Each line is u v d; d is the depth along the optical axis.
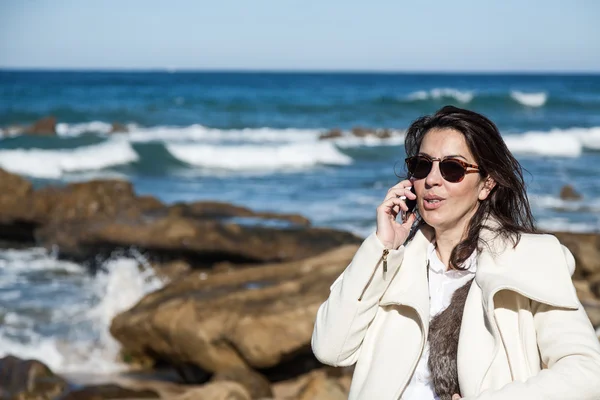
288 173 29.33
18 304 11.58
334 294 2.42
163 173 29.20
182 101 48.94
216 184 26.22
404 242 2.55
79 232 14.19
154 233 13.69
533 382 2.00
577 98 55.78
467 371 2.17
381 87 75.00
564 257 2.22
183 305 8.39
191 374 8.53
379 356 2.34
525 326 2.15
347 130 42.72
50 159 28.42
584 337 2.05
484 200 2.41
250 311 8.08
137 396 7.32
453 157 2.35
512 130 43.25
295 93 60.94
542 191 22.91
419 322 2.33
